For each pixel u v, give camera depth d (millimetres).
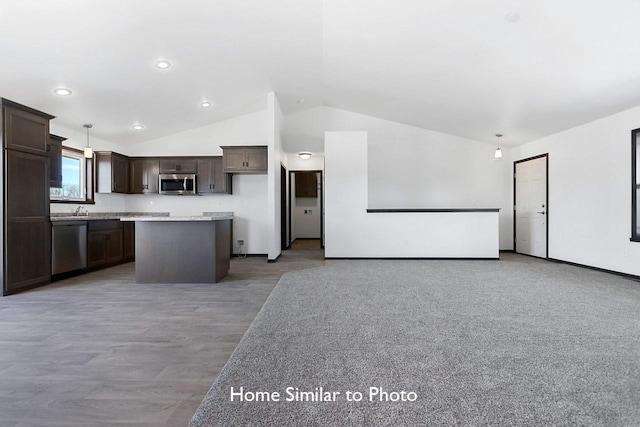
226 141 6648
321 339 2197
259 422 1358
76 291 3719
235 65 4430
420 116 6359
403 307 2906
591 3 2551
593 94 3912
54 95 4344
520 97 4473
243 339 2209
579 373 1729
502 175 6918
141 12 3031
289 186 8328
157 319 2746
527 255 6320
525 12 2826
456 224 5789
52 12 2832
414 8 3133
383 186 7133
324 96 6332
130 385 1721
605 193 4535
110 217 5746
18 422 1419
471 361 1869
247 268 5109
